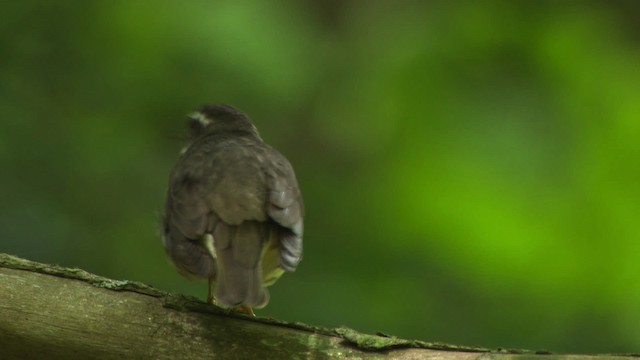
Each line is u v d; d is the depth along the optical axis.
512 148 14.93
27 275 7.70
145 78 14.70
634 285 14.33
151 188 14.16
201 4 14.88
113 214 13.84
